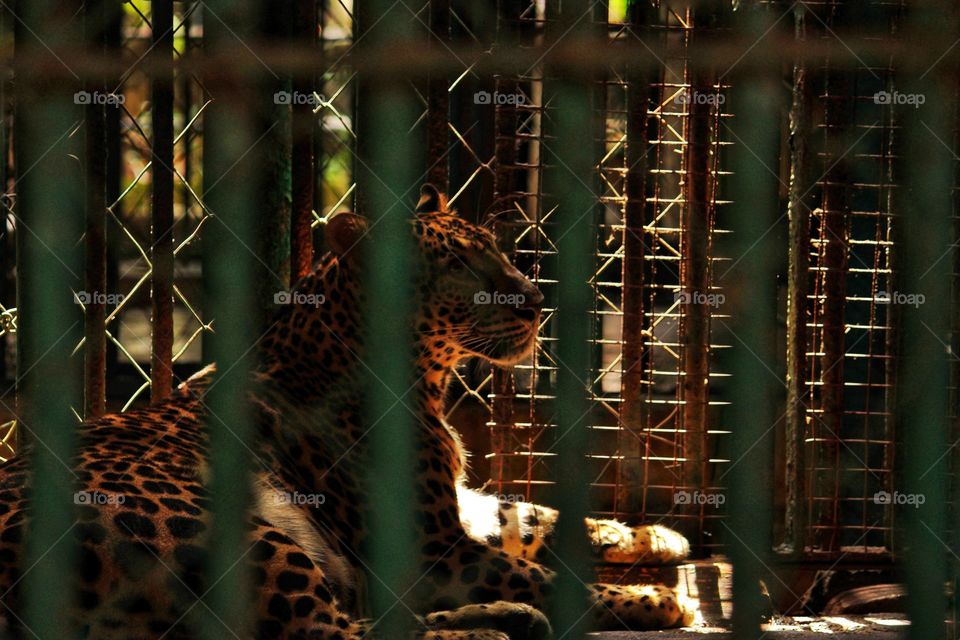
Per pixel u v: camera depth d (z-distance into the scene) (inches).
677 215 284.4
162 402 197.2
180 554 146.2
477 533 225.1
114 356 350.3
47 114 140.6
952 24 119.6
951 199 123.7
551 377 249.3
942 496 124.6
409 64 123.0
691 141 225.8
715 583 225.0
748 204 124.6
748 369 122.6
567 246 120.3
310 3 179.3
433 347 207.3
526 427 239.6
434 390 212.2
